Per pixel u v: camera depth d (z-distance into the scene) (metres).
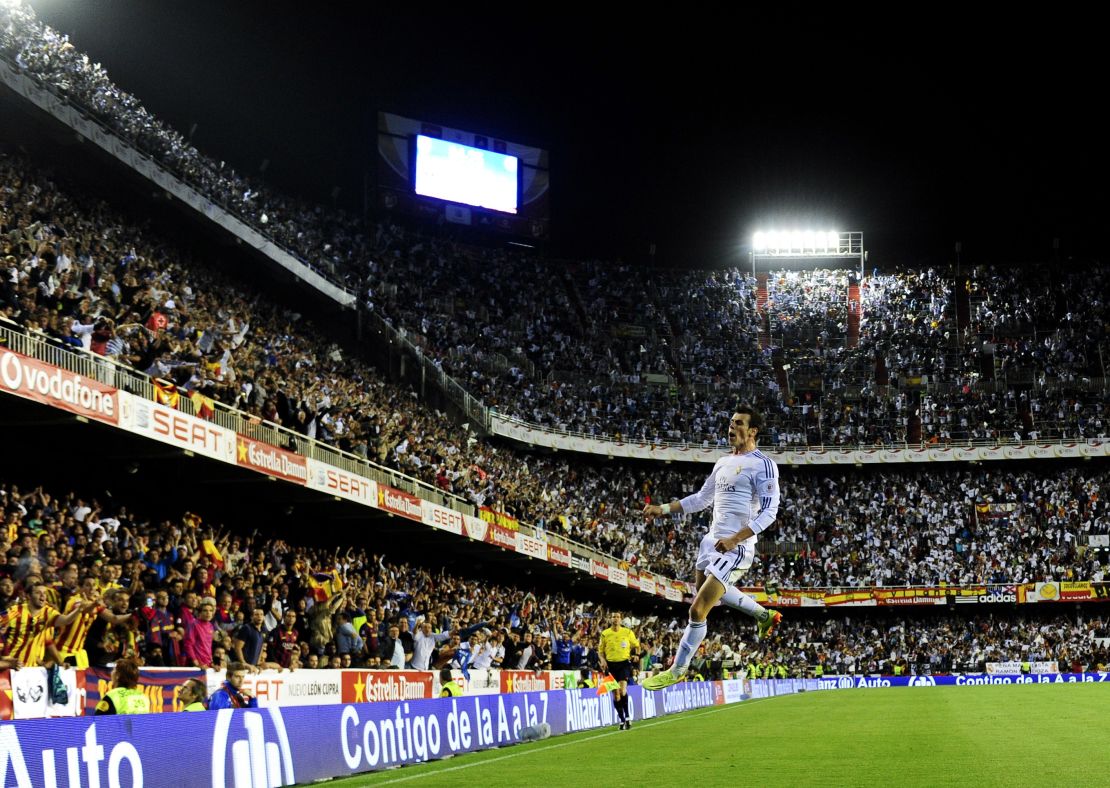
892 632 54.12
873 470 56.19
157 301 24.48
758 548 53.41
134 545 18.02
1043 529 52.66
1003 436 54.47
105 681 12.84
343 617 21.36
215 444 19.92
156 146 32.03
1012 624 53.66
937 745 14.48
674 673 7.98
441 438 37.12
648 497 53.25
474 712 16.31
